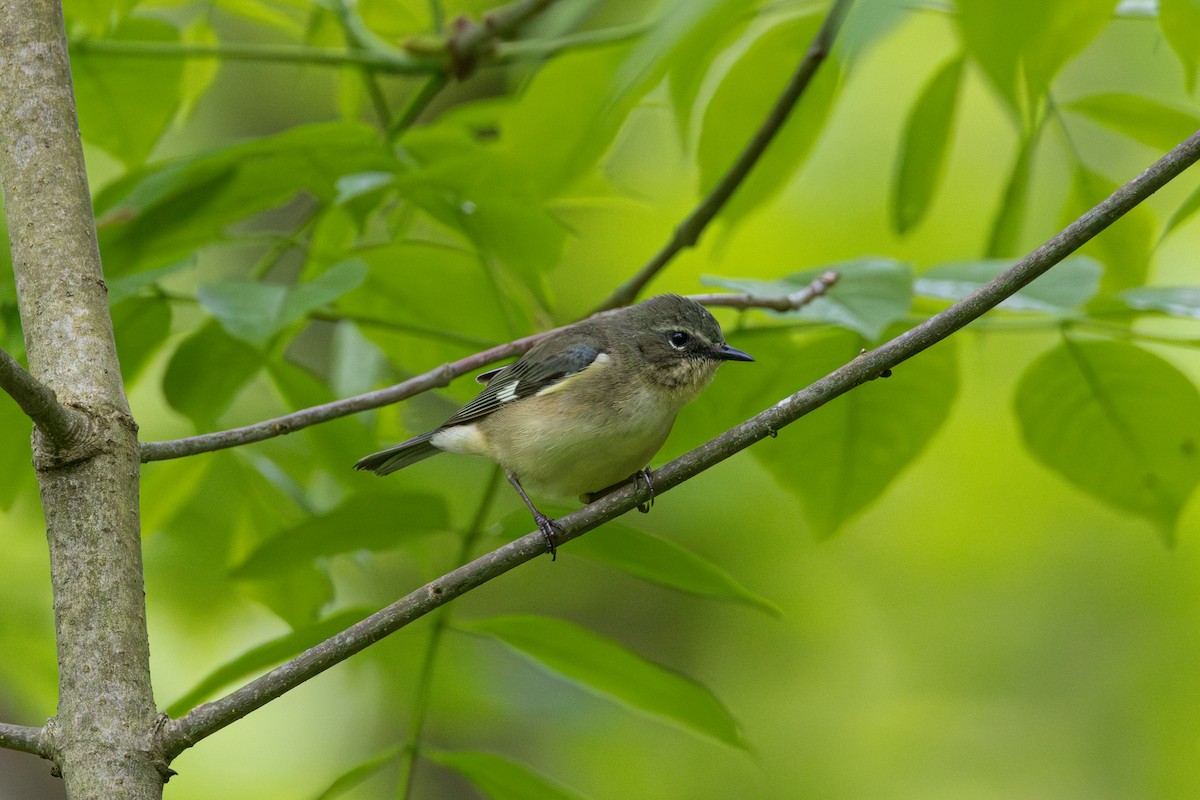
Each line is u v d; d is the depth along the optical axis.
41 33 7.07
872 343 8.68
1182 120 10.18
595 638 8.23
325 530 8.69
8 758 15.24
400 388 8.52
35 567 12.75
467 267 10.73
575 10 11.09
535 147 10.52
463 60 12.05
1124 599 18.53
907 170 11.22
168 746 6.04
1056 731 18.73
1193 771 17.97
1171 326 15.14
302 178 10.13
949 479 17.98
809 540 18.72
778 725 19.80
